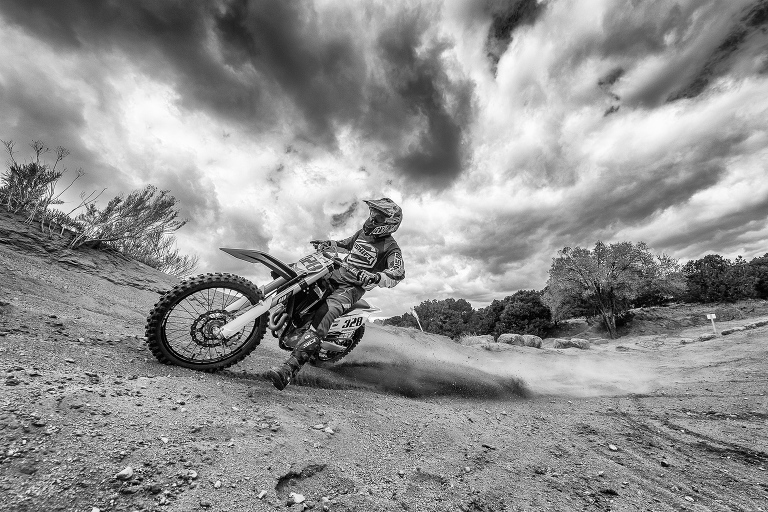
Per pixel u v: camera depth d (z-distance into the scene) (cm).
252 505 172
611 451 354
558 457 324
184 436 209
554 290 4484
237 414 259
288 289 371
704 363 880
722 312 4188
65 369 253
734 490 286
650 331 4200
